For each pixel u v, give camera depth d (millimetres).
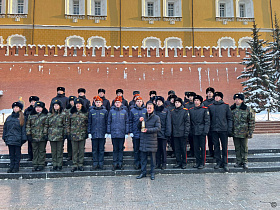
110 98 22016
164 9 28188
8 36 25906
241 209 4906
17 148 7590
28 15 26297
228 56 23297
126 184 6633
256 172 7785
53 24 26469
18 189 6297
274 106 20406
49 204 5246
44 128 7688
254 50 21719
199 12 28469
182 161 7867
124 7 27594
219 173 7695
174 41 28141
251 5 29281
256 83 21031
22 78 21438
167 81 22734
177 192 5938
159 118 7172
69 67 21938
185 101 10609
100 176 7504
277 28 23594
